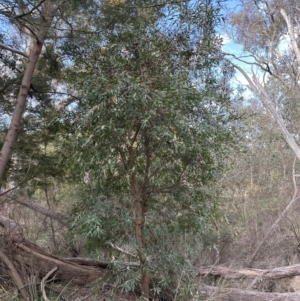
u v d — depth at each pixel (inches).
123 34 147.9
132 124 142.1
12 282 177.6
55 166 247.6
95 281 172.2
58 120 158.7
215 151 147.2
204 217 152.6
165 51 150.4
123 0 161.8
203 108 147.5
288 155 429.4
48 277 186.7
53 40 219.6
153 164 155.1
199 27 153.3
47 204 314.5
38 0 166.7
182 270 156.2
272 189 402.9
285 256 285.3
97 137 137.3
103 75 139.7
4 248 187.2
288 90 479.2
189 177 152.2
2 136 254.4
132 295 175.3
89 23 177.9
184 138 136.5
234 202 376.5
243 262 264.1
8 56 245.3
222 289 181.8
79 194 158.7
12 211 283.9
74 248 250.5
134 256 159.0
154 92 133.4
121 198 149.7
